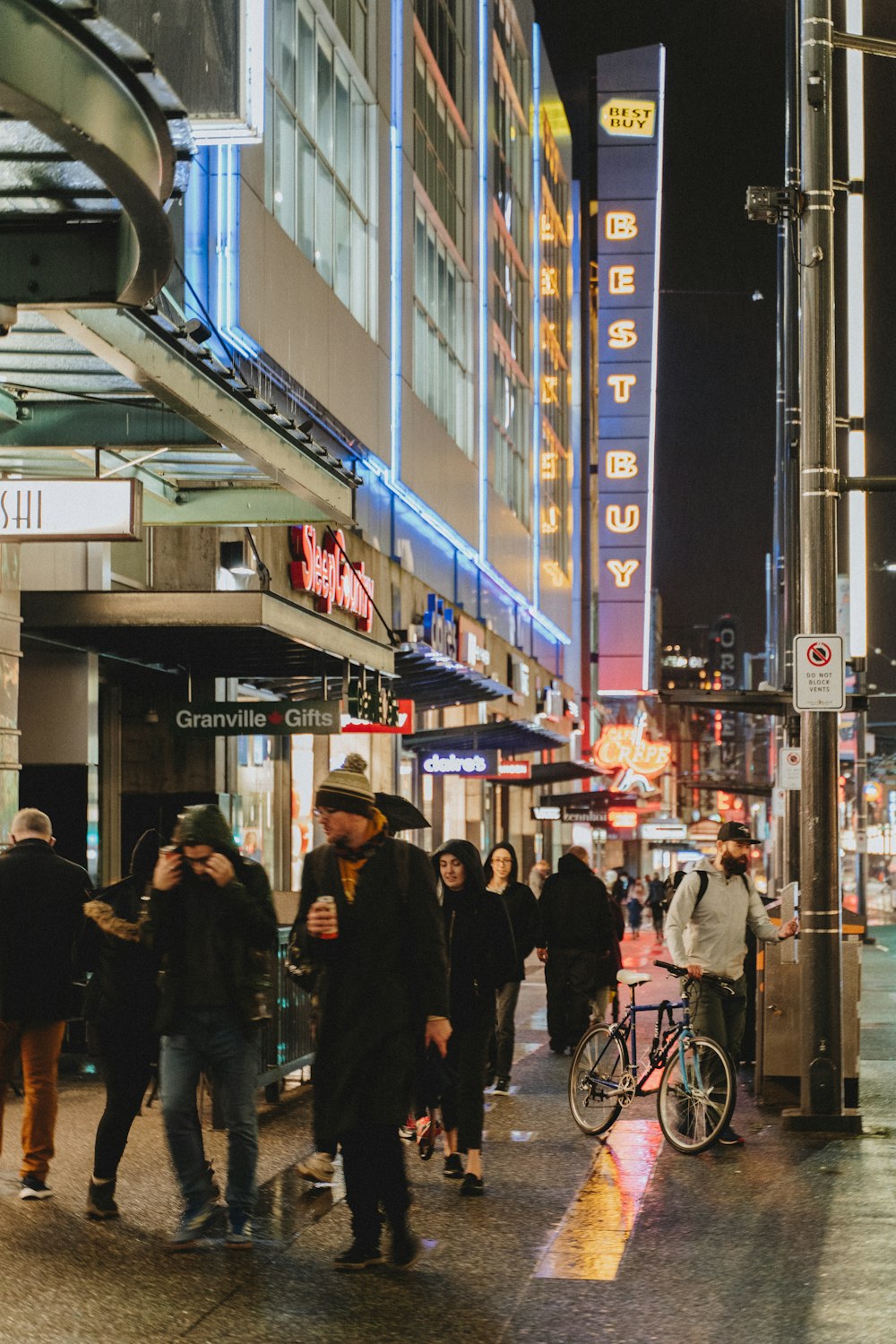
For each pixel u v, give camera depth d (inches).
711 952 444.1
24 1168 356.2
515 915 575.5
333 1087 293.9
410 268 1143.0
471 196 1445.6
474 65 1473.9
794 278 959.0
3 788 546.6
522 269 1811.0
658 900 1786.4
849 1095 482.0
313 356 864.9
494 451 1594.5
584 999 650.2
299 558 817.5
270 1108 491.2
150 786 757.3
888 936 1979.6
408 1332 260.8
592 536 2571.4
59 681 632.4
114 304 313.3
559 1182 384.8
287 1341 256.1
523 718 1824.6
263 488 589.6
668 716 5246.1
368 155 1042.1
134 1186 369.4
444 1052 295.3
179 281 669.9
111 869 740.7
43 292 313.9
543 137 1988.2
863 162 813.2
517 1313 272.4
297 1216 343.9
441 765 1202.0
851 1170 396.5
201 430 455.8
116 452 503.2
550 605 2052.2
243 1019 313.9
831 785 462.6
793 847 864.9
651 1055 450.3
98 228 313.9
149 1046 337.4
